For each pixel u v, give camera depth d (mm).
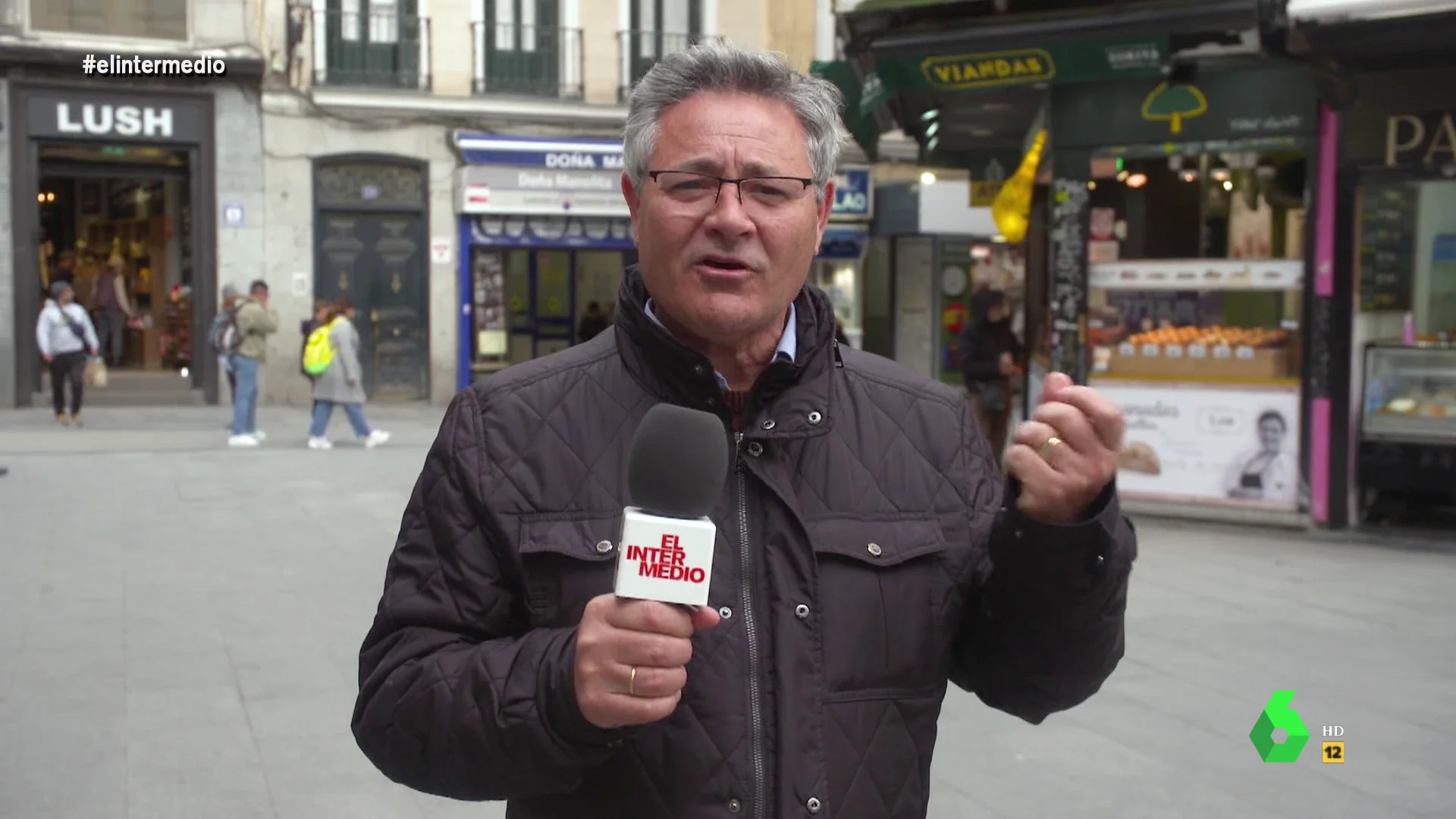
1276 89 9039
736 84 1869
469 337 19781
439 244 19531
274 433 15641
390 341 19500
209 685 5562
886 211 21234
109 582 7441
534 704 1616
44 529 9031
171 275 19219
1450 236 9266
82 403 17500
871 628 1864
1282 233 9305
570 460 1874
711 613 1513
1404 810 4336
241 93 18516
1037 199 11836
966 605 2002
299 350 18953
